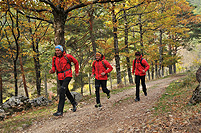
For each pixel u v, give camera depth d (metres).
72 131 3.79
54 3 6.93
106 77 5.38
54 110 6.27
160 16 14.99
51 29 12.03
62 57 4.63
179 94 5.65
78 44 11.18
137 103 5.62
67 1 6.76
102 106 5.88
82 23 10.61
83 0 7.96
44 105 7.57
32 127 4.42
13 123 4.74
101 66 5.30
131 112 4.59
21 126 4.41
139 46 16.19
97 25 10.55
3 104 6.42
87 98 8.35
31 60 14.84
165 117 3.37
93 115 4.83
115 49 13.93
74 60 4.73
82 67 12.87
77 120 4.55
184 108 3.72
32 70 15.48
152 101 5.50
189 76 8.33
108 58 15.76
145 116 3.86
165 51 24.17
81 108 6.18
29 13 8.19
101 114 4.83
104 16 11.48
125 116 4.30
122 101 6.30
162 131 2.75
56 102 7.91
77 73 4.85
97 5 10.55
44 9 7.65
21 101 6.89
